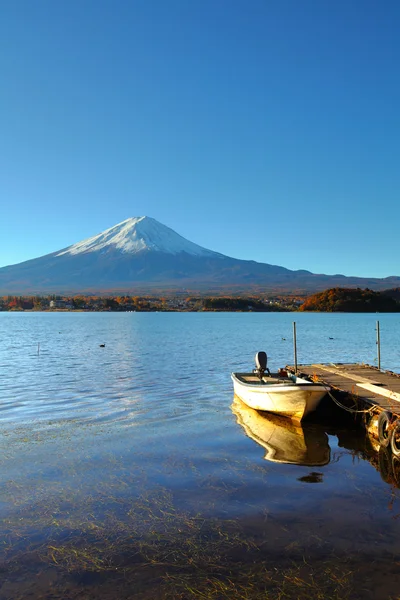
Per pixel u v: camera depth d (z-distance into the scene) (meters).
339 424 18.25
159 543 8.58
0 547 8.48
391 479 11.81
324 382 20.83
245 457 13.68
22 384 26.91
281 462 13.22
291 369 25.92
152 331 85.62
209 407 20.81
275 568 7.75
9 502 10.35
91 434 16.02
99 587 7.31
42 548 8.45
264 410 19.38
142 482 11.53
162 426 17.30
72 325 110.19
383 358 42.38
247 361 38.72
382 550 8.21
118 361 38.62
